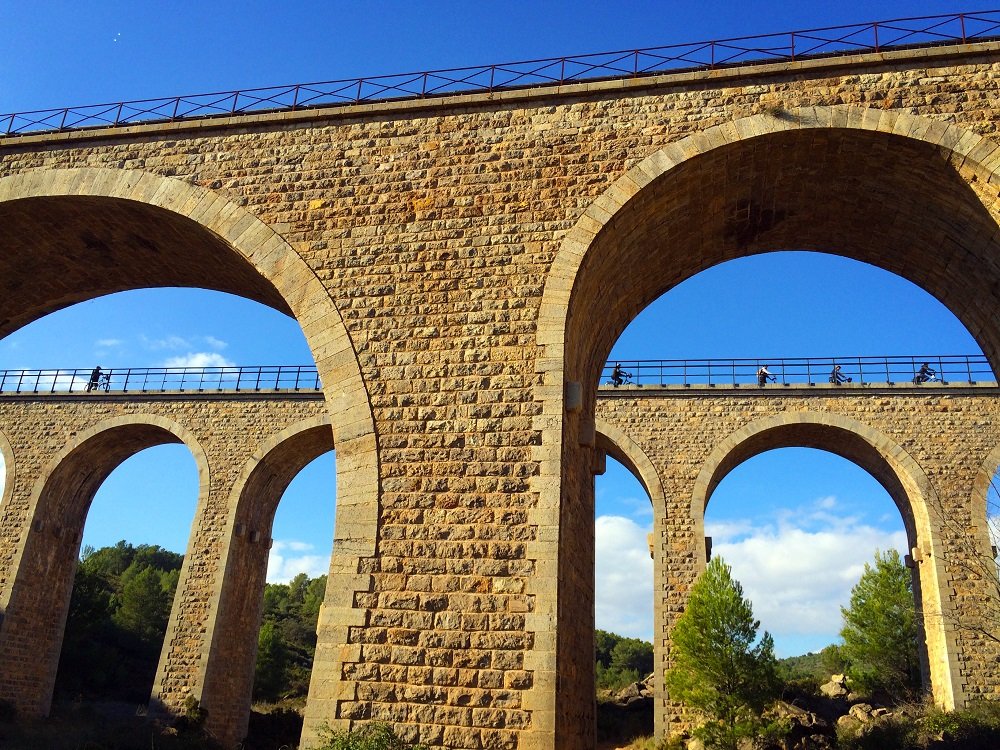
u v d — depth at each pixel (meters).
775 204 12.97
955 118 10.87
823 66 11.49
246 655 28.02
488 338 11.12
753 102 11.59
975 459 23.64
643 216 12.02
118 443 30.30
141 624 49.88
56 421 29.59
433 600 9.97
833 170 11.97
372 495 10.63
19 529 27.56
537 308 11.11
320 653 9.90
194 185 12.84
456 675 9.55
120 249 14.71
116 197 12.91
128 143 13.46
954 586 22.31
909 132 10.84
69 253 14.97
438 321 11.37
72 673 37.38
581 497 12.55
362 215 12.17
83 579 39.94
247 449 28.39
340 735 9.16
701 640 21.67
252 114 13.09
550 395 10.65
